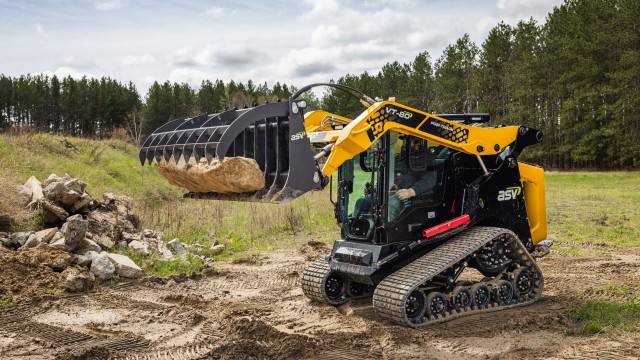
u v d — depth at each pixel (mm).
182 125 7996
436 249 7473
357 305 7996
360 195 7582
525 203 8570
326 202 19953
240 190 6863
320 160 7324
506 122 59062
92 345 6195
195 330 6891
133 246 10711
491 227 7824
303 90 6855
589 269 10492
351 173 7707
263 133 7129
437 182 7703
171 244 11594
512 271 7914
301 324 7164
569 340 6379
